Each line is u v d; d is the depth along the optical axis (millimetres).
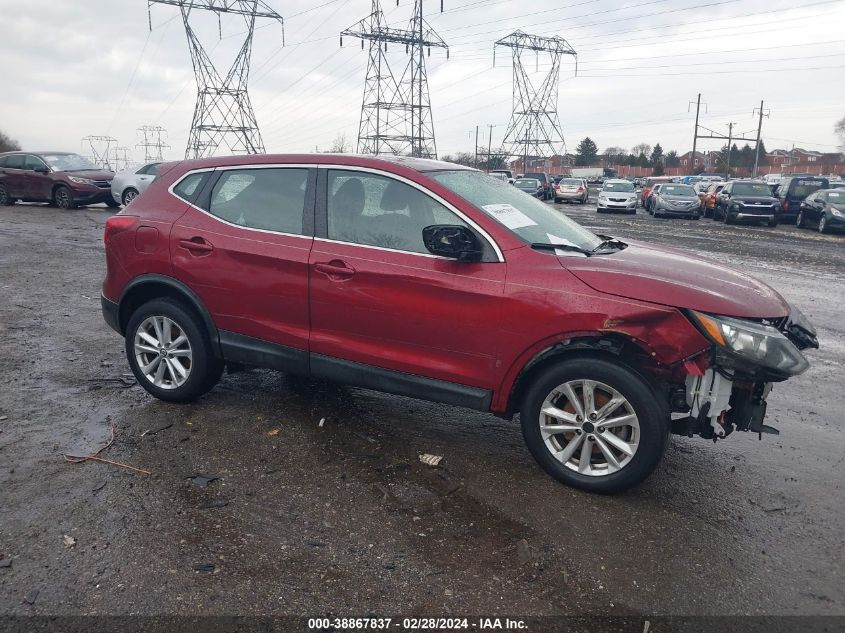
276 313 4391
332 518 3414
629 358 3625
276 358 4430
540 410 3805
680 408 3631
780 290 10422
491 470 4004
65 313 7535
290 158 4520
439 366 3959
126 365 5762
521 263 3766
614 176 93688
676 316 3445
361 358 4164
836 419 5082
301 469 3934
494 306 3750
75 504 3459
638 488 3846
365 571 2990
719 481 3982
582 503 3645
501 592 2883
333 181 4340
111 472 3816
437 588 2893
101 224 16766
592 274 3633
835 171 98250
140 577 2891
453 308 3848
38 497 3518
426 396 4035
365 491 3699
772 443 4594
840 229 21109
